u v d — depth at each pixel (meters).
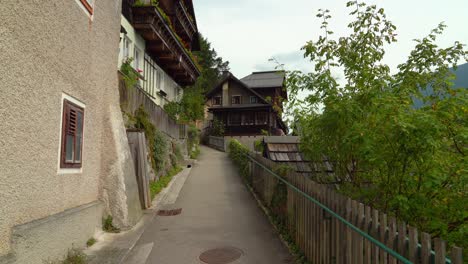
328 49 4.89
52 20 4.46
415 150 3.33
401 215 3.77
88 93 5.86
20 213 3.75
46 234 4.12
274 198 7.40
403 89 4.00
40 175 4.18
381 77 4.38
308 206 5.00
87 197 5.85
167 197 9.95
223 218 7.71
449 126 3.34
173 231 6.68
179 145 18.39
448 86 3.89
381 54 4.71
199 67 22.80
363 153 3.71
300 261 5.01
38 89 4.13
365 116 3.88
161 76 18.23
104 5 6.73
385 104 3.57
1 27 3.40
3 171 3.45
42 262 4.02
